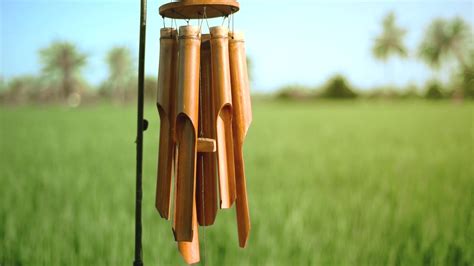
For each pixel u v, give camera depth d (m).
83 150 15.30
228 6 2.96
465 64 57.94
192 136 2.90
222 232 6.37
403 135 20.08
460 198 7.94
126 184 9.34
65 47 62.47
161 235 6.23
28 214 7.43
